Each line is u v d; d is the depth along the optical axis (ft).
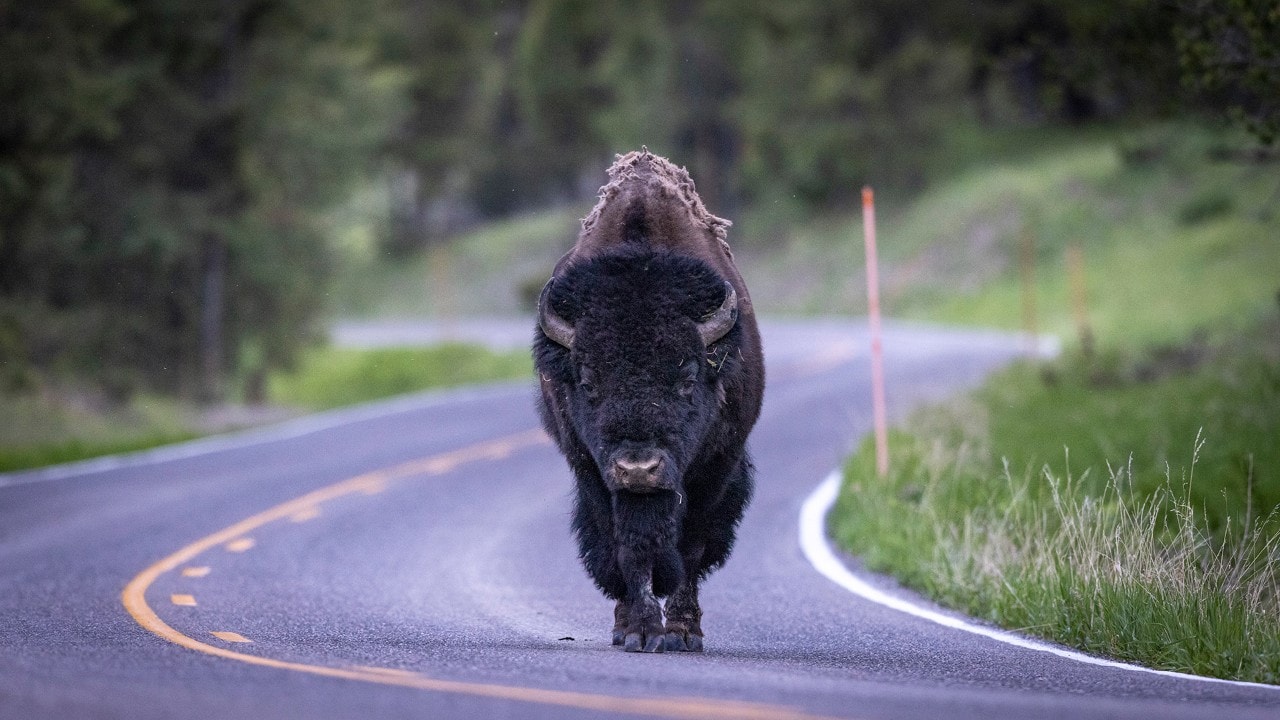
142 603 127.03
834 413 314.35
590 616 125.70
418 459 264.72
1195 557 119.96
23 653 87.25
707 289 95.40
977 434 212.43
